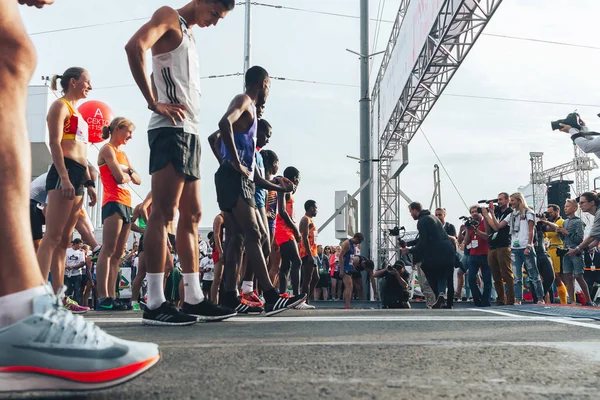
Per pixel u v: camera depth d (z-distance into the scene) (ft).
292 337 7.29
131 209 17.35
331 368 4.78
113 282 17.60
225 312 10.50
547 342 6.70
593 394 3.90
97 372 3.53
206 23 10.30
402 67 46.75
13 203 3.76
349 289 31.58
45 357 3.46
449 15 34.83
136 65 9.22
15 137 3.89
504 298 25.22
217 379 4.25
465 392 3.89
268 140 16.72
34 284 3.67
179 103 9.88
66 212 12.75
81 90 13.35
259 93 13.10
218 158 13.51
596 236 23.68
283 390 3.86
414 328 8.64
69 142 13.15
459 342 6.64
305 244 22.48
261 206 16.19
